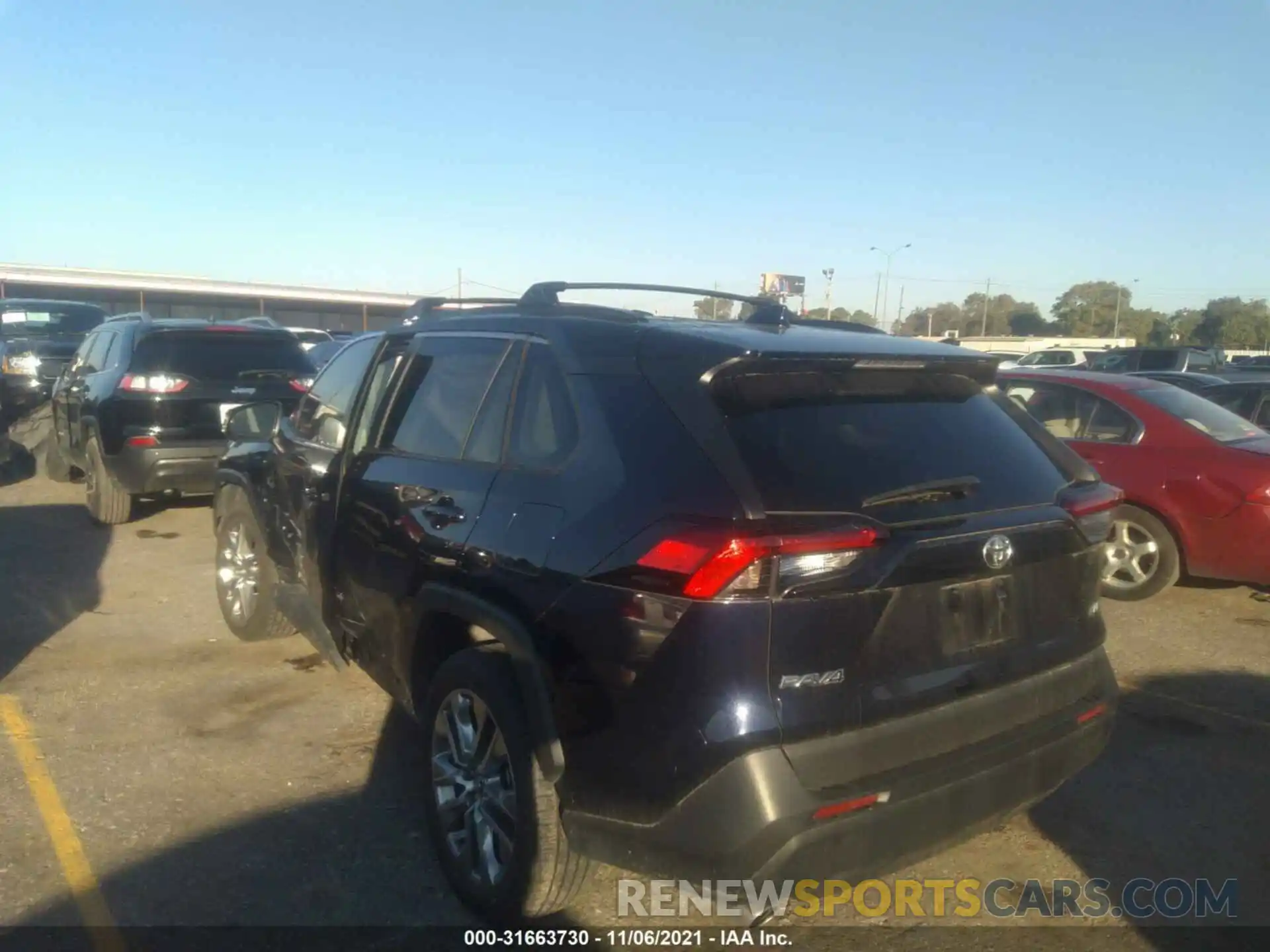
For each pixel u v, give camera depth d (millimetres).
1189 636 6848
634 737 2967
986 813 3201
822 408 3279
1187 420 7508
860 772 2926
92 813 4258
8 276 36219
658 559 2926
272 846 4035
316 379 5633
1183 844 4203
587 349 3541
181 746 4898
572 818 3156
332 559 4676
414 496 4000
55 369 14469
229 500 6332
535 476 3469
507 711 3387
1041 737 3342
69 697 5480
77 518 10227
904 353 3467
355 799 4414
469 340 4160
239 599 6246
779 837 2793
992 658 3248
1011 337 64188
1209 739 5207
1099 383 7988
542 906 3371
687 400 3141
